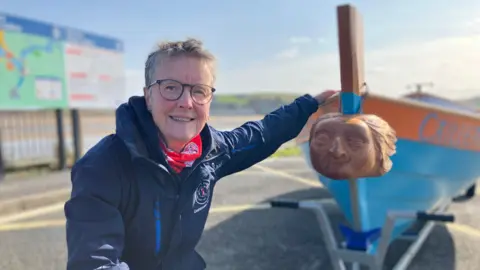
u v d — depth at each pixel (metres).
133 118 1.34
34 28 8.35
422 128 3.16
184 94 1.31
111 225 1.20
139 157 1.24
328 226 3.07
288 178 8.41
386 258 3.81
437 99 6.89
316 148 2.15
